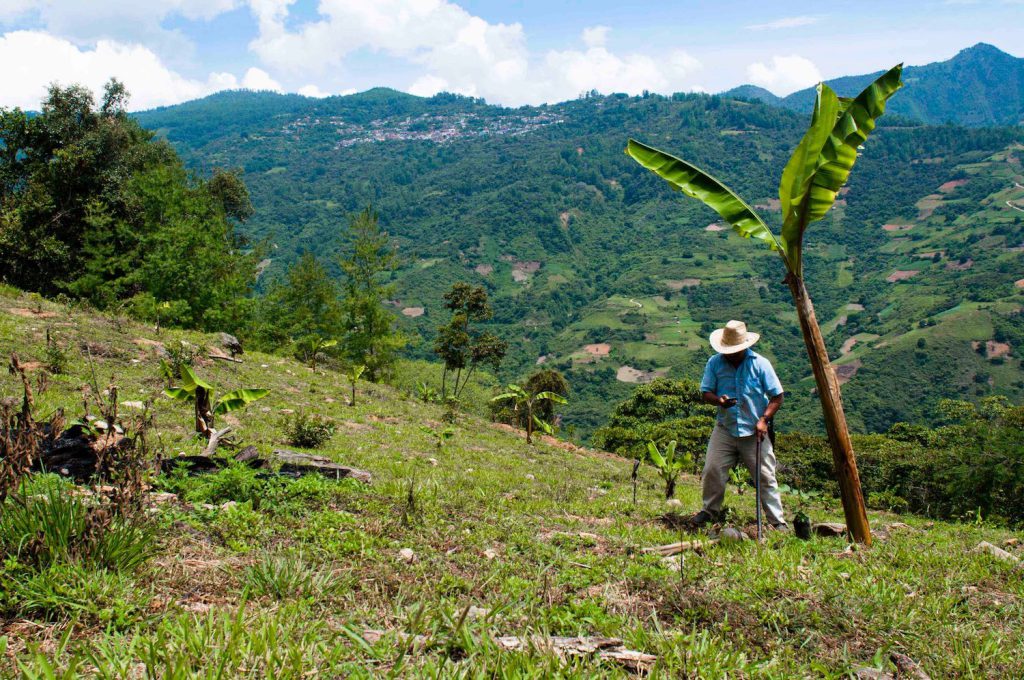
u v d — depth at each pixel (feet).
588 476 47.42
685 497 38.45
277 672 8.23
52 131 116.06
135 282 116.47
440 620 10.71
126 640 8.95
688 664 9.84
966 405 90.79
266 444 35.06
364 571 13.89
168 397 41.52
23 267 110.63
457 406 88.89
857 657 11.17
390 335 150.61
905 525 30.37
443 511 21.52
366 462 35.32
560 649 10.00
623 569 15.96
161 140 150.61
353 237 147.95
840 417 20.58
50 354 44.29
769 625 12.42
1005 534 27.68
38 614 9.57
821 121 19.42
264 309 151.43
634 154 22.38
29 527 10.83
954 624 12.64
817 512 33.35
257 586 11.87
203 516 15.76
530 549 17.89
